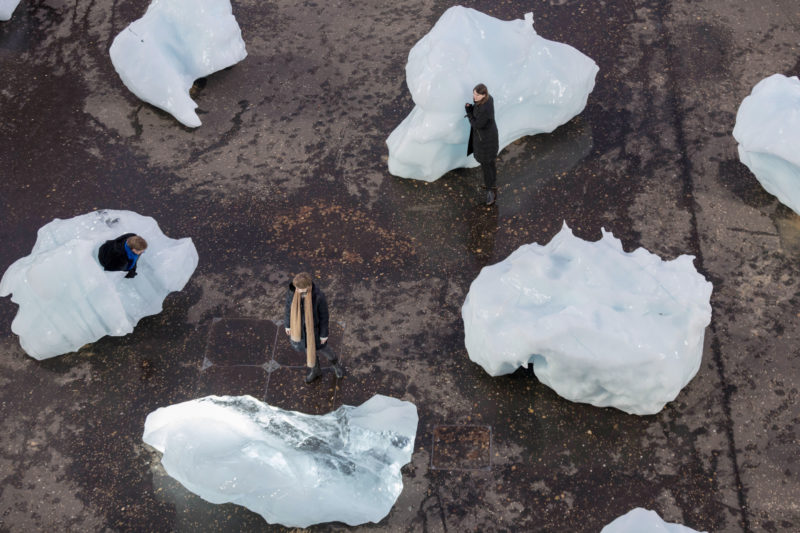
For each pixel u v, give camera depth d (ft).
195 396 20.85
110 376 21.38
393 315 22.17
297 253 23.89
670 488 18.37
